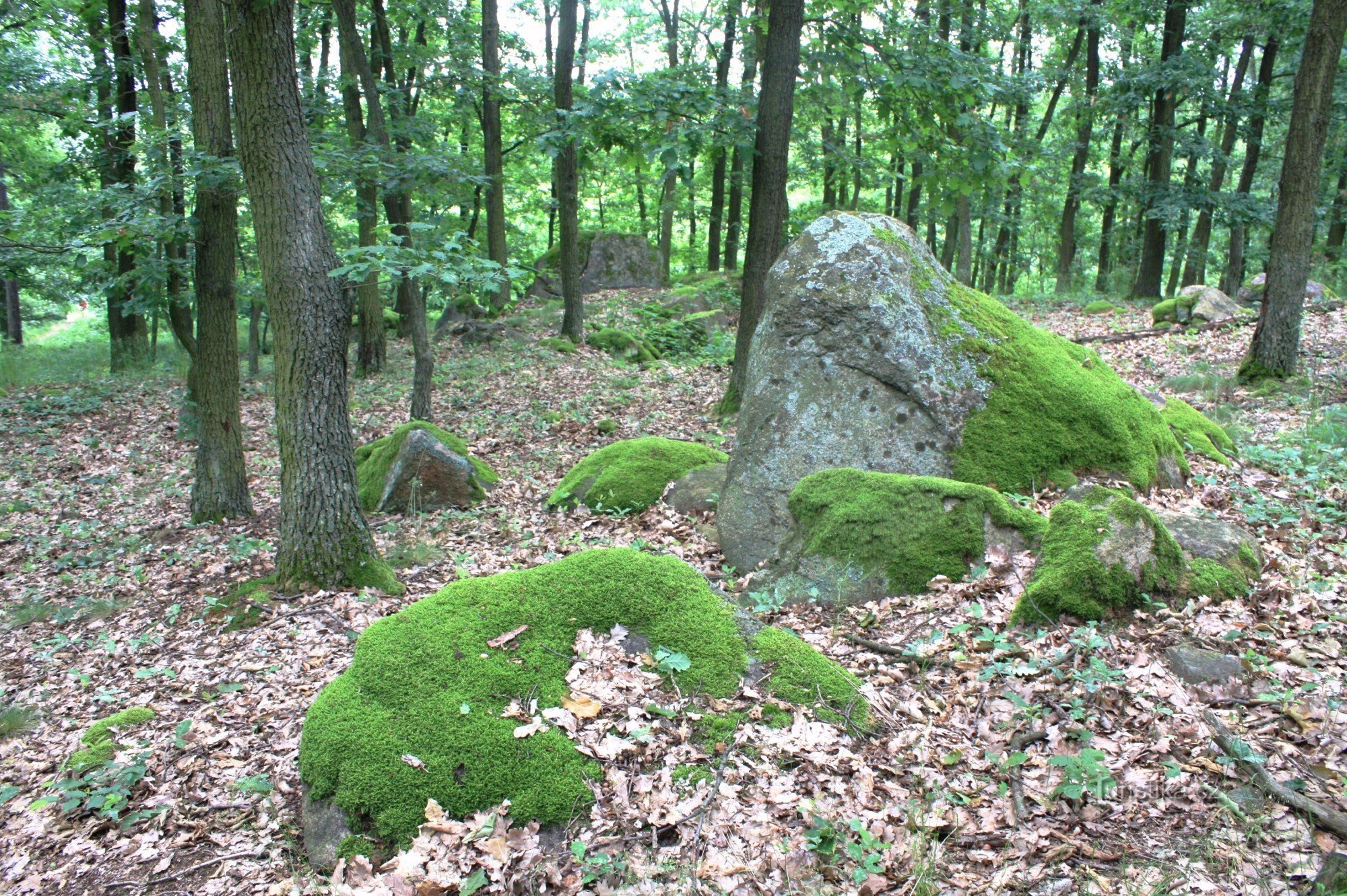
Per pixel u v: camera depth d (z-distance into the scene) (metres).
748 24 11.73
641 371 15.34
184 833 3.59
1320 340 12.00
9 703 5.40
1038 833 3.01
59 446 12.47
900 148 11.13
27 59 15.41
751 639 3.89
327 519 6.41
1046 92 24.08
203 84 8.29
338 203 12.15
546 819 3.13
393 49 15.98
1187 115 26.95
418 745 3.29
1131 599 4.32
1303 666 3.74
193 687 5.09
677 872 2.91
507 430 11.72
